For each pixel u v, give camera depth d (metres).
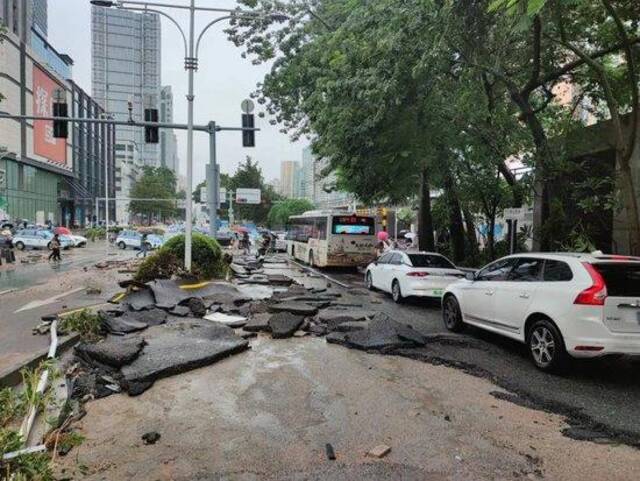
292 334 9.46
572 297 6.76
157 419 5.39
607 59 15.59
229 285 14.88
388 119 14.62
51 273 22.53
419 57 12.32
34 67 67.88
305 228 28.95
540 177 14.55
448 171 18.41
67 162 82.31
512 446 4.74
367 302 14.31
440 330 10.20
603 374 7.14
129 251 40.88
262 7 22.97
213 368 7.30
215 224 19.78
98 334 8.95
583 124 17.08
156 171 120.88
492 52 12.71
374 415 5.51
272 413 5.56
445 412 5.61
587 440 4.90
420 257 14.62
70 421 5.27
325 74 18.33
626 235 14.48
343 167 19.23
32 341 8.66
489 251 20.70
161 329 9.54
